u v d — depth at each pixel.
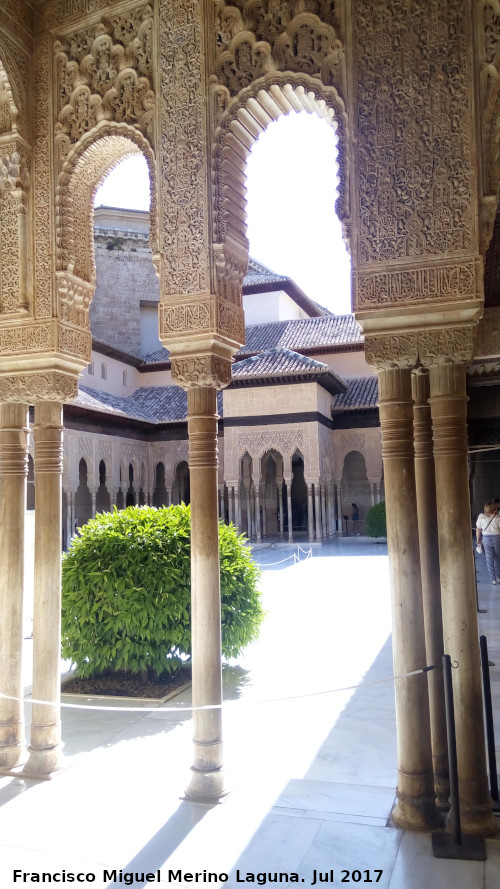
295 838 3.21
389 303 3.50
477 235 3.38
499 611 8.70
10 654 4.34
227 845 3.17
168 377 31.30
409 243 3.50
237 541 6.54
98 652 5.87
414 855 3.04
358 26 3.68
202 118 4.01
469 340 3.38
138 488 27.53
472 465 15.30
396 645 3.43
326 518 25.19
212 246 3.97
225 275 4.07
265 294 33.16
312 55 3.78
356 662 6.59
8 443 4.49
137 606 5.66
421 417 4.14
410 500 3.48
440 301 3.41
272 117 4.17
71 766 4.23
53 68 4.46
